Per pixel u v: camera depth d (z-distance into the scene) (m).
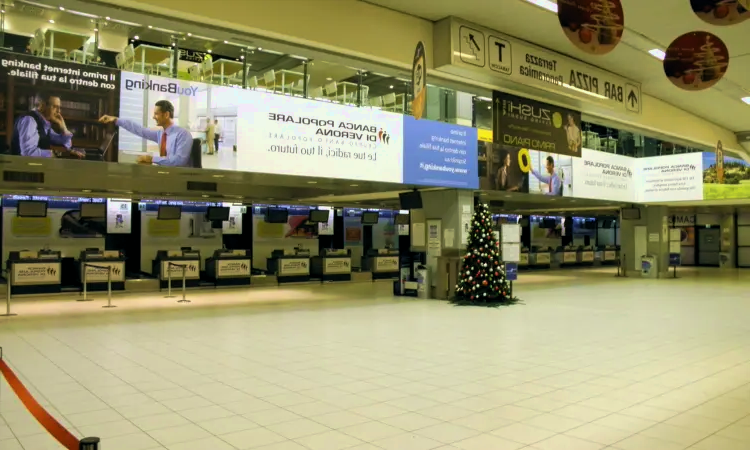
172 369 6.44
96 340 8.31
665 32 9.91
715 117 16.80
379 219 23.67
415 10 9.47
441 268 13.86
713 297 14.30
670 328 9.35
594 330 9.16
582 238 31.83
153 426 4.42
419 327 9.54
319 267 20.02
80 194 15.84
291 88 10.76
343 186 14.82
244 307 12.48
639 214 20.28
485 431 4.29
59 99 8.14
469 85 10.98
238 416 4.68
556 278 21.11
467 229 13.73
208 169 9.51
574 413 4.74
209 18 7.70
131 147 8.70
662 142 19.23
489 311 11.64
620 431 4.27
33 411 3.06
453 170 12.95
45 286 14.73
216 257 17.34
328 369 6.43
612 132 18.94
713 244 30.55
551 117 12.03
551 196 16.06
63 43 8.77
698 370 6.32
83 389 5.56
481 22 9.90
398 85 12.15
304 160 10.39
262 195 18.20
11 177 13.42
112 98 8.56
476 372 6.26
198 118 9.30
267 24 8.14
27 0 7.83
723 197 18.02
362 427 4.39
